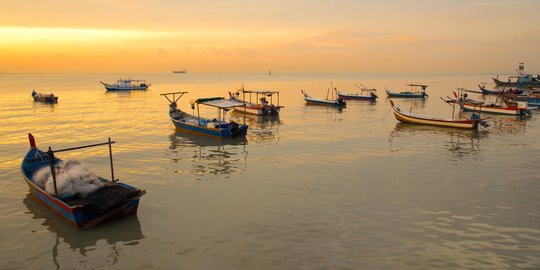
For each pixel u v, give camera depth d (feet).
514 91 249.14
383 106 227.61
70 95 309.42
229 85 533.96
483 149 99.40
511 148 100.78
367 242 46.98
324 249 45.29
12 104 224.74
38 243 47.55
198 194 64.44
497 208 57.62
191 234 49.55
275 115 175.52
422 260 42.80
